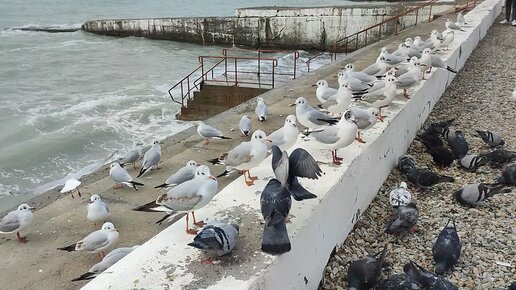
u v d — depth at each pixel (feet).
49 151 52.85
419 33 68.23
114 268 12.90
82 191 27.27
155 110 65.46
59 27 137.39
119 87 79.25
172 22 122.11
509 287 16.61
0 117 64.08
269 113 36.76
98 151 53.06
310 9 111.65
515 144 32.63
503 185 24.32
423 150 31.42
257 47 118.01
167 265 13.01
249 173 18.90
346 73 32.30
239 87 58.18
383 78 30.94
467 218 22.88
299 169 14.06
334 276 18.17
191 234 14.64
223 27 118.73
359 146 22.00
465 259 19.62
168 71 91.04
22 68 93.20
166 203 15.02
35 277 19.67
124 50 113.39
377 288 17.65
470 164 28.43
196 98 60.64
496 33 77.20
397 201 22.02
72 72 90.53
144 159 28.32
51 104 69.87
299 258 15.08
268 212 13.02
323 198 16.75
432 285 16.72
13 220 22.08
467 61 58.39
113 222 23.17
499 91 45.80
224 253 13.28
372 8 107.04
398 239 21.03
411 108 30.48
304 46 114.62
